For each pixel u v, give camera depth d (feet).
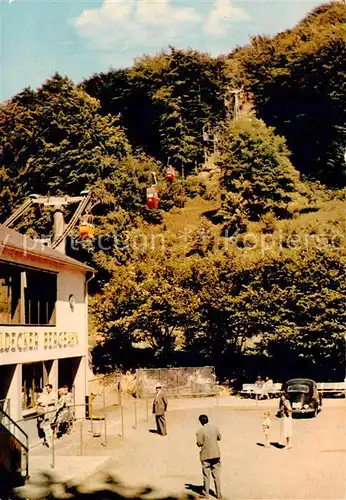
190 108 318.45
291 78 305.53
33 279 82.43
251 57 331.98
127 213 172.24
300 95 303.89
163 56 314.14
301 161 293.84
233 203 226.58
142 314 129.39
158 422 79.15
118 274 136.67
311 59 299.79
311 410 92.53
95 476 57.16
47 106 187.01
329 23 317.22
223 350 133.39
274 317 118.73
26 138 188.34
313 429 82.17
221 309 124.06
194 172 303.89
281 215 237.25
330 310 115.65
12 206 184.34
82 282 98.89
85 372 96.94
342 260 117.70
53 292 86.79
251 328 123.24
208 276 127.95
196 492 51.55
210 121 325.01
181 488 52.85
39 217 165.17
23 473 56.49
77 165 177.17
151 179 185.98
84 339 97.86
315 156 291.38
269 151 242.78
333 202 247.50
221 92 330.54
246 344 146.00
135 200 181.37
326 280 117.60
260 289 120.78
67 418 77.77
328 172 284.00
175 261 137.28
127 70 309.63
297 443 72.79
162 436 78.33
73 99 188.75
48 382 84.48
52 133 185.47
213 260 130.82
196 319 127.34
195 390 121.70
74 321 94.12
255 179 237.04
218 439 50.03
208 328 128.67
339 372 127.24
